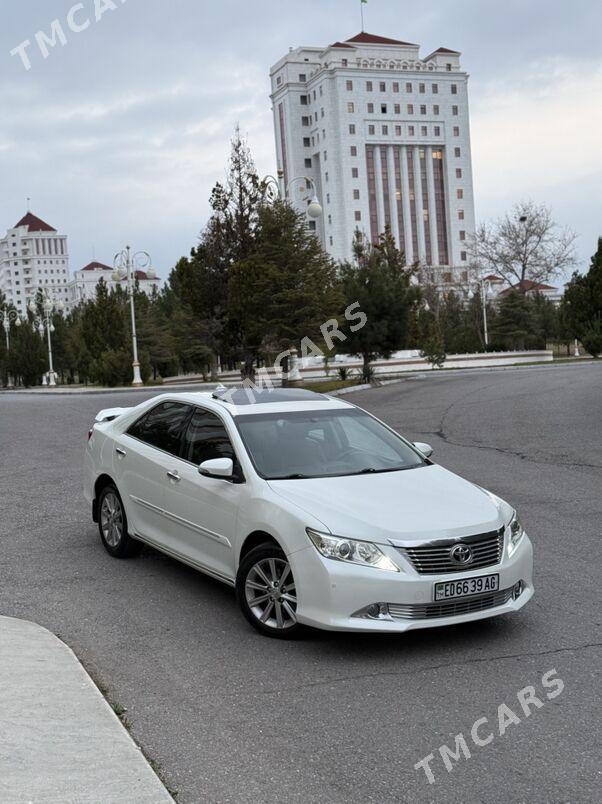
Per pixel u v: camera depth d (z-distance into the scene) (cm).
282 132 14112
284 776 342
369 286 3111
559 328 6116
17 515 905
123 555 711
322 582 477
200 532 586
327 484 545
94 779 331
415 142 13588
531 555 528
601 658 466
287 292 2684
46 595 609
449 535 487
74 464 1293
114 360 4862
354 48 13250
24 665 454
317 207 2792
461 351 5859
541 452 1277
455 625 532
